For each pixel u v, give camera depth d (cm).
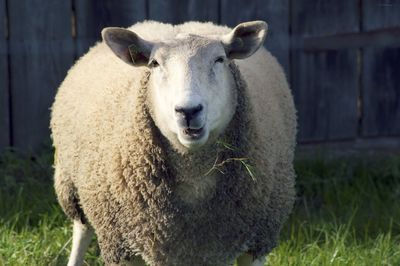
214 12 1060
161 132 627
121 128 645
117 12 1047
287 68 1079
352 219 873
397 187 964
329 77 1090
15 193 925
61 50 1044
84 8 1042
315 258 790
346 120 1102
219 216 644
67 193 754
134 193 640
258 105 671
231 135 635
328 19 1080
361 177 998
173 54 609
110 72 706
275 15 1069
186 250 650
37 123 1049
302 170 1000
